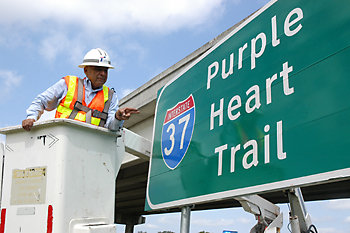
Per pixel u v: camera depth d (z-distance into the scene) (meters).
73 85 4.68
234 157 4.14
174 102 5.99
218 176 4.34
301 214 5.51
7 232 4.02
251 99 4.11
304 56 3.48
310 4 3.57
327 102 3.09
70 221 3.84
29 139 4.20
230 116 4.41
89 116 4.63
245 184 3.84
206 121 4.91
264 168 3.63
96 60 4.78
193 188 4.78
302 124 3.30
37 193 3.96
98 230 3.91
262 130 3.80
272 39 4.02
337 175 2.83
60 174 3.89
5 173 4.25
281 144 3.48
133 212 22.88
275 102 3.72
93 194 4.16
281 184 3.36
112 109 4.89
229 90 4.59
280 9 4.01
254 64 4.22
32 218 3.91
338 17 3.20
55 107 4.88
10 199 4.12
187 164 5.07
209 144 4.70
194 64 5.70
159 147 6.04
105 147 4.44
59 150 3.97
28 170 4.10
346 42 3.05
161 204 5.48
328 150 2.96
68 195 3.89
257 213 5.62
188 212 5.01
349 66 2.97
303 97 3.37
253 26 4.42
